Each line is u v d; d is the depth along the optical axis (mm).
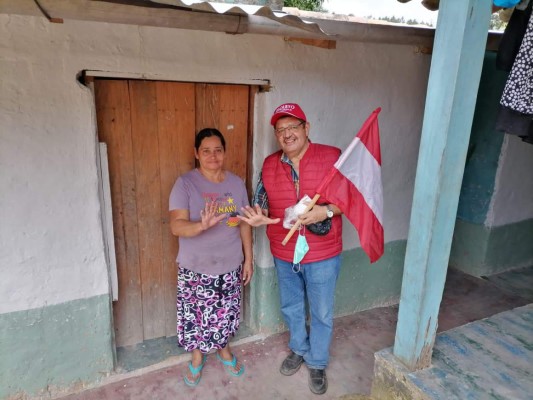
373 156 2488
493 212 4258
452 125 1880
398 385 2305
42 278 2355
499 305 3898
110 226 2578
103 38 2191
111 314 2676
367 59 3037
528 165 4309
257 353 3092
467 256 4527
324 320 2727
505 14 2898
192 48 2418
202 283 2598
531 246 4688
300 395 2729
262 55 2641
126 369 2795
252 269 3037
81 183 2330
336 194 2395
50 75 2119
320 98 2924
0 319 2301
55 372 2547
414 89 3336
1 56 2006
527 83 1842
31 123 2135
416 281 2160
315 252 2578
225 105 2777
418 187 2059
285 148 2418
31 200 2227
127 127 2537
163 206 2789
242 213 2619
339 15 3342
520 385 2195
